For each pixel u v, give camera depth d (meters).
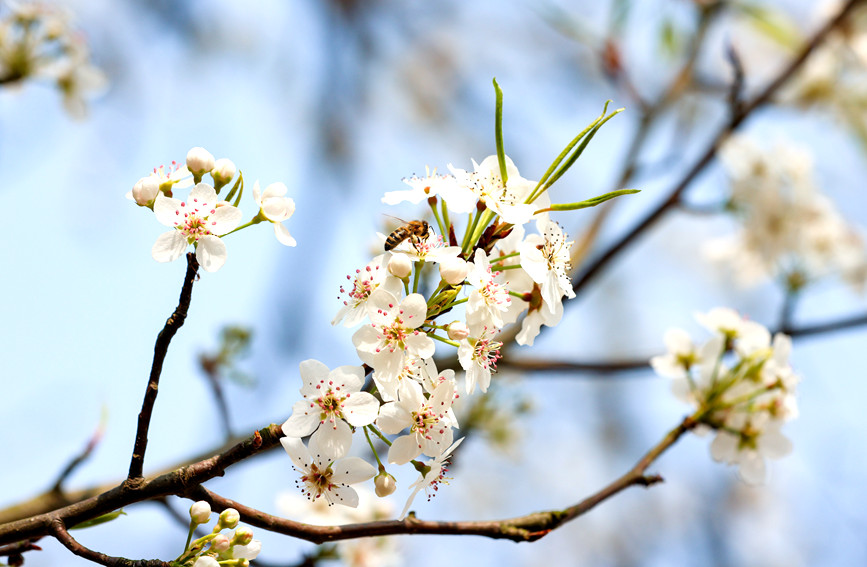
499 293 2.79
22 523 2.51
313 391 2.68
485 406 6.30
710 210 7.12
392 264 2.77
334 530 2.91
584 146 2.86
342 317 2.79
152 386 2.56
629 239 6.66
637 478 3.67
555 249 3.03
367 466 2.75
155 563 2.53
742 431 4.18
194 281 2.58
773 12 7.24
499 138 2.86
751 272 7.49
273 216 2.77
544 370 6.02
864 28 7.78
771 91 7.01
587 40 7.30
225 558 2.79
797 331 6.61
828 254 7.13
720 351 4.27
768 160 7.22
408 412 2.69
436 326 2.77
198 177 2.79
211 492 2.74
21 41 5.72
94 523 2.93
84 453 3.81
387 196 2.90
